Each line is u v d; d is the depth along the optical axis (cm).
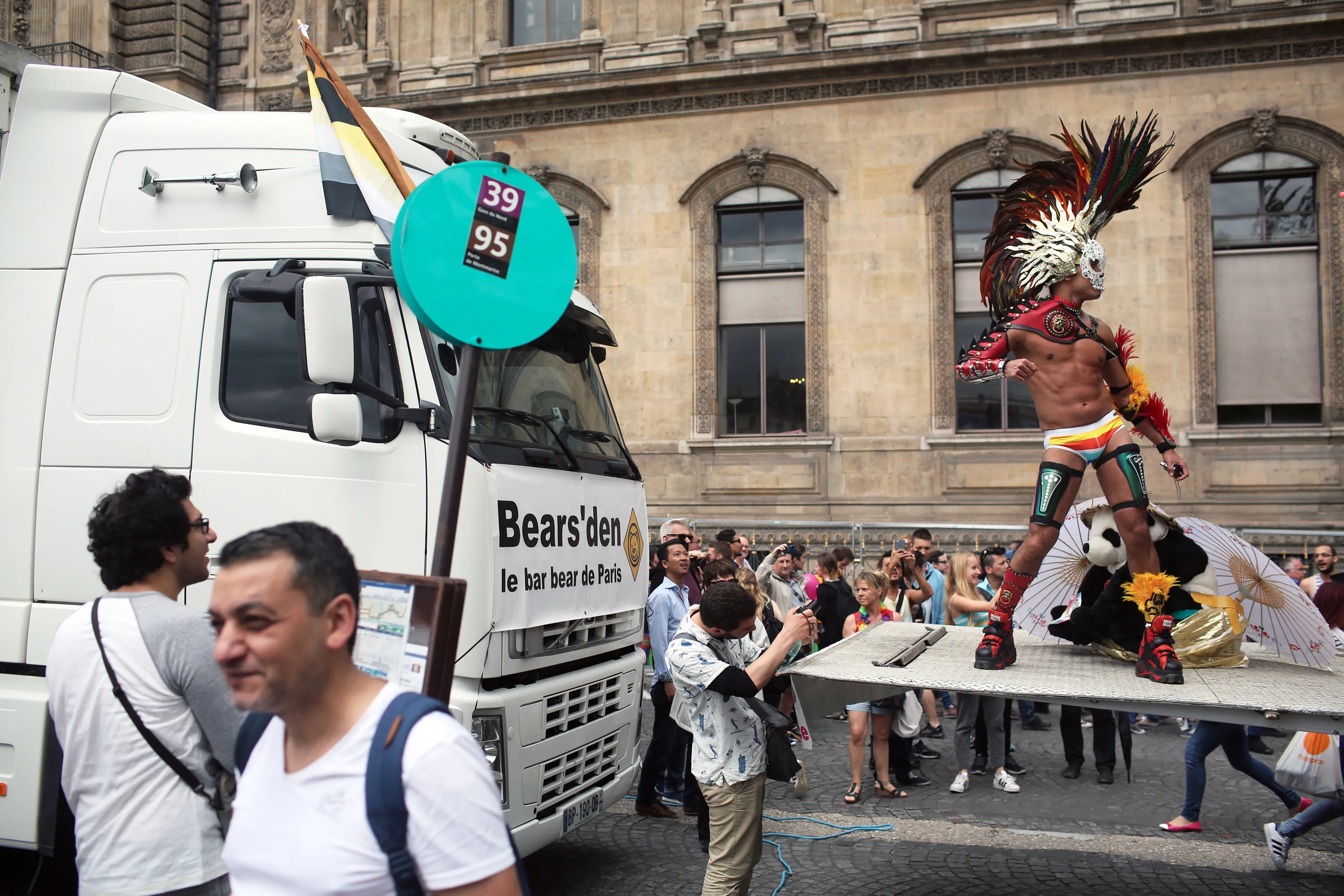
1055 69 1562
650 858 622
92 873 274
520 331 284
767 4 1659
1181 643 491
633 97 1695
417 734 176
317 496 452
